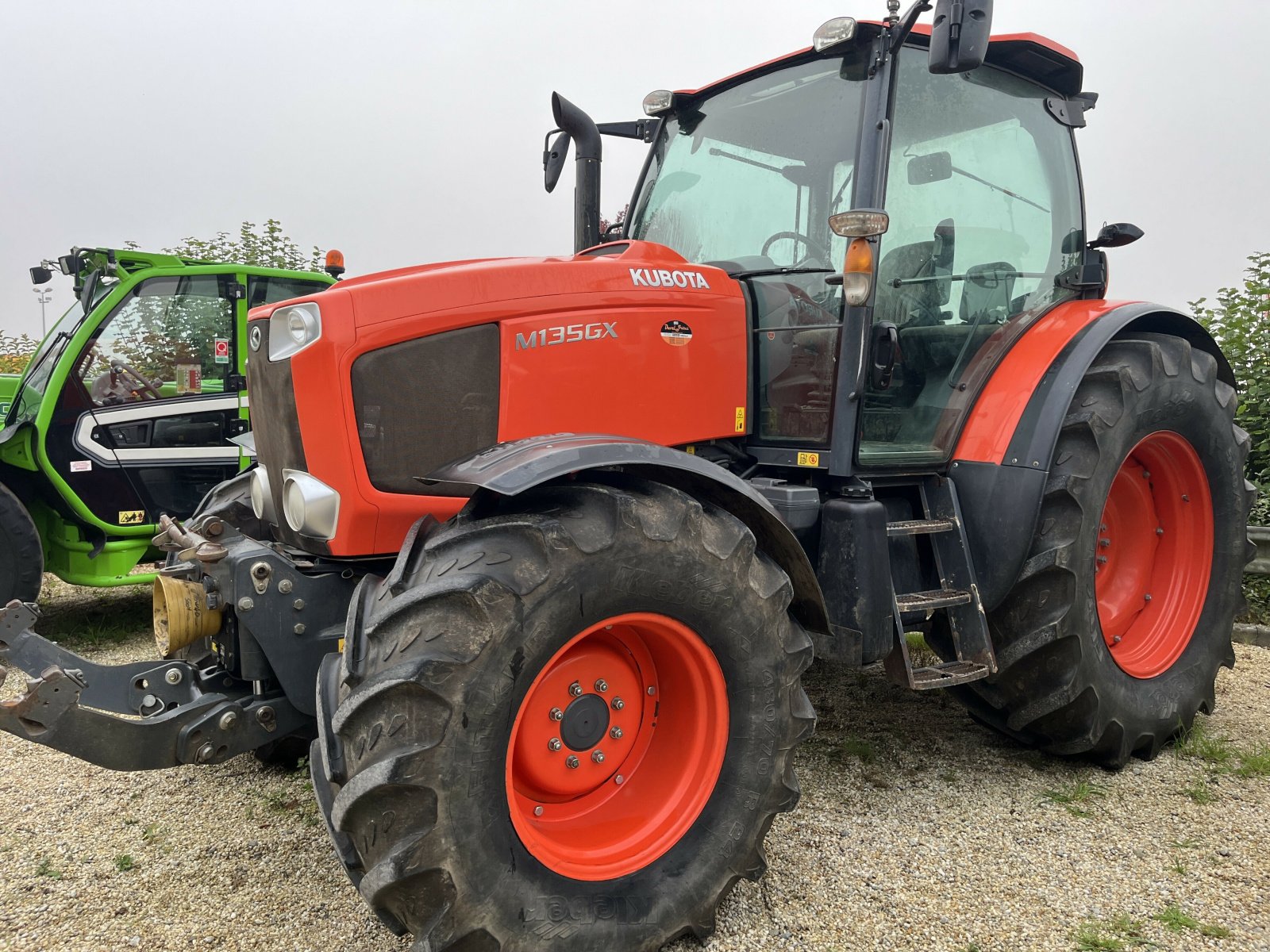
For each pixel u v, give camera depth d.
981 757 3.01
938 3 2.08
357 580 2.22
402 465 2.13
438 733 1.61
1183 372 2.98
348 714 1.64
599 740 2.00
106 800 2.71
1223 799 2.70
